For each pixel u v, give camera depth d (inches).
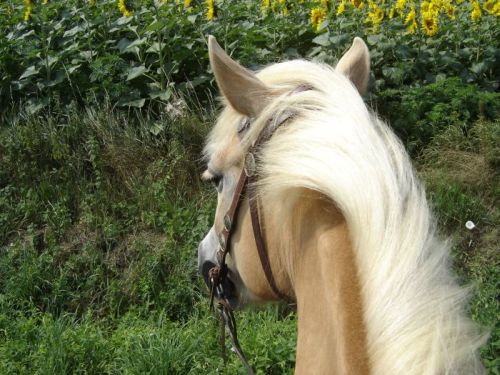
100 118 241.8
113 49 263.7
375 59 261.1
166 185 227.9
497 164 231.6
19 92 259.3
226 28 259.4
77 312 201.2
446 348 51.7
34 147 236.7
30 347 181.2
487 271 193.8
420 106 246.1
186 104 242.1
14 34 267.4
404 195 60.9
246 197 77.3
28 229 218.2
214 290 91.7
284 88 75.9
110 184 229.3
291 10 282.7
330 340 60.7
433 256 57.6
